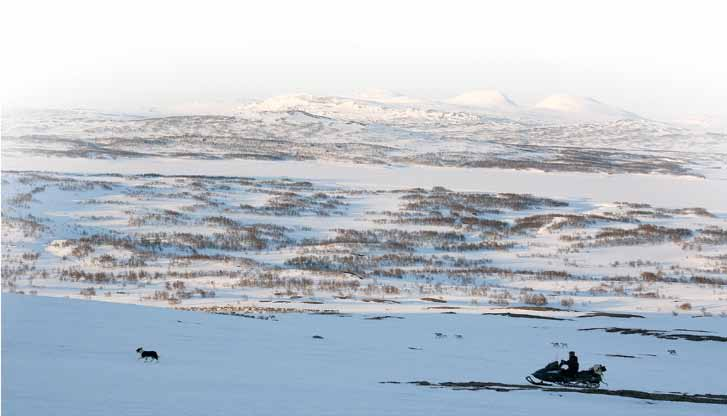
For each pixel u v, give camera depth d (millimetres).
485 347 51656
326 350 45656
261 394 28375
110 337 42344
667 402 32812
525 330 60594
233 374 33969
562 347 53094
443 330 59031
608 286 91250
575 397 32781
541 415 27062
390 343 51000
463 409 27469
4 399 24203
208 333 47938
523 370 42938
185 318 53469
